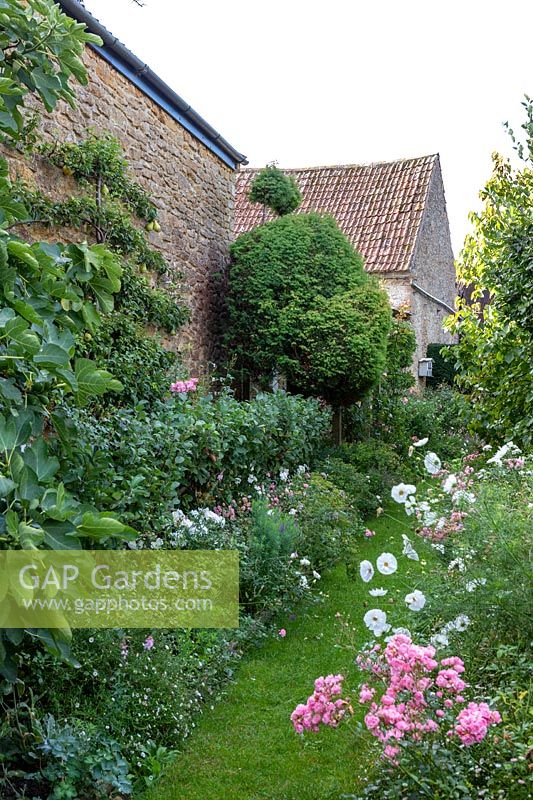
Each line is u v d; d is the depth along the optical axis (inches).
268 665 156.9
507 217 221.5
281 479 262.4
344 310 350.0
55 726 109.0
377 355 352.8
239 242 375.6
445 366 645.3
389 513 305.6
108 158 238.7
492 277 225.5
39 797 99.5
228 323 378.3
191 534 176.1
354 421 407.2
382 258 557.0
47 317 98.2
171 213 318.3
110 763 107.0
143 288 272.1
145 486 166.6
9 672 83.4
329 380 355.3
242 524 205.2
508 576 111.1
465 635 115.6
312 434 315.3
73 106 114.8
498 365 228.7
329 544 218.1
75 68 110.9
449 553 143.8
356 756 116.5
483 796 83.6
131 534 84.0
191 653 146.6
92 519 76.9
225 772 116.0
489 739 87.1
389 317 364.8
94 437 157.2
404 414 444.5
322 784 110.9
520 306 211.9
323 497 237.9
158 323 292.4
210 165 368.5
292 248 363.6
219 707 138.7
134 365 242.4
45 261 96.2
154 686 128.6
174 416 206.7
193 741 126.2
